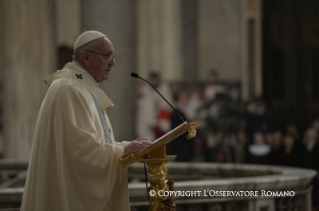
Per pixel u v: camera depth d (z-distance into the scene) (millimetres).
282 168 23250
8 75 42125
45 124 12984
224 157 42281
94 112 13156
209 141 45875
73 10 49750
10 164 28875
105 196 12492
